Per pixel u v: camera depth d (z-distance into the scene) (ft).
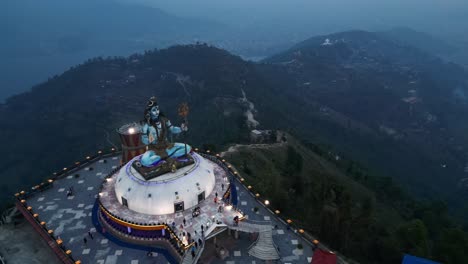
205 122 602.44
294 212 228.22
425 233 208.74
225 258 169.48
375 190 385.29
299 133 609.83
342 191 241.14
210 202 199.72
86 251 176.45
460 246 196.65
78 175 253.03
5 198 512.22
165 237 178.60
